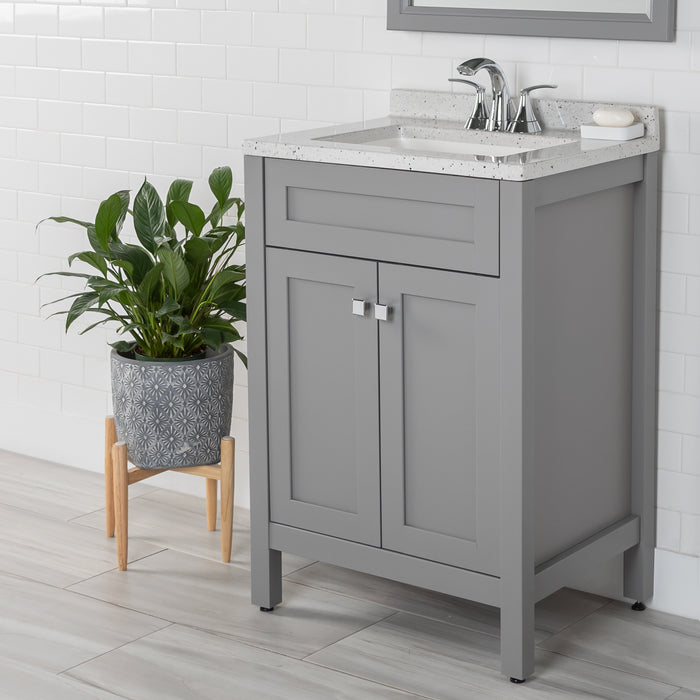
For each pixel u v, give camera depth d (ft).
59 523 12.75
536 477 9.54
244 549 12.16
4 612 10.79
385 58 11.45
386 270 9.50
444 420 9.50
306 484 10.38
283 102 12.15
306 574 11.53
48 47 13.62
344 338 9.89
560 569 9.79
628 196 10.11
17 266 14.43
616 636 10.36
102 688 9.55
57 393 14.43
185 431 11.60
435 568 9.77
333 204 9.70
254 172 10.05
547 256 9.29
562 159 9.01
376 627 10.51
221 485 11.71
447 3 10.91
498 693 9.43
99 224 11.15
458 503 9.57
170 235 11.66
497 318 9.04
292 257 10.00
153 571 11.62
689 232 10.18
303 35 11.89
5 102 14.08
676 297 10.34
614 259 10.05
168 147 12.99
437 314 9.37
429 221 9.23
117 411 11.80
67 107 13.62
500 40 10.80
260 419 10.50
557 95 10.59
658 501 10.75
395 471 9.82
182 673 9.76
